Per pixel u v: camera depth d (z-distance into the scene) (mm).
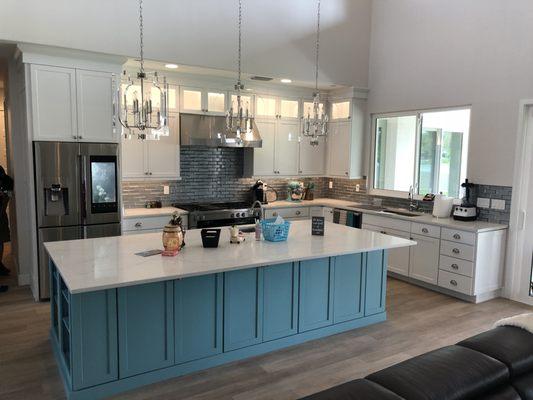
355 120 6785
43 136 4566
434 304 4848
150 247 3475
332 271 3912
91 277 2635
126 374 2988
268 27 5848
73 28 4605
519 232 4965
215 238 3480
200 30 5363
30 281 5266
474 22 5301
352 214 6375
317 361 3471
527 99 4793
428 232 5270
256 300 3506
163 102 3311
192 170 6395
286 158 6848
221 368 3330
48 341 3775
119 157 4949
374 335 3988
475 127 5328
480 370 1804
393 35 6383
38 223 4602
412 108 6145
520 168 4887
